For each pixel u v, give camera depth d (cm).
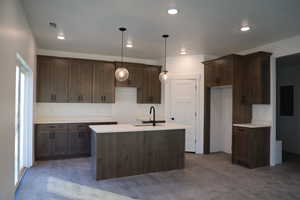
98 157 371
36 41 470
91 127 412
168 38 441
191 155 559
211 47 509
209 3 284
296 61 541
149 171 410
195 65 589
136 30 394
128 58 630
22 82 402
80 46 510
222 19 339
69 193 316
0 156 193
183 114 599
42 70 513
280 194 321
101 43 483
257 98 470
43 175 392
